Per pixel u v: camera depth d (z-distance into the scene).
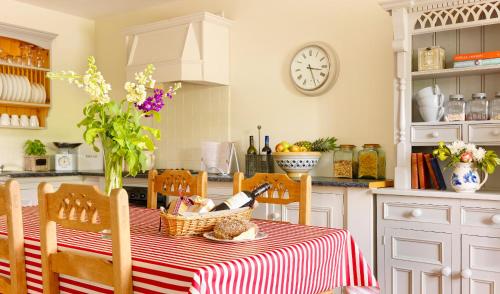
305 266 1.59
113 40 5.02
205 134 4.25
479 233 2.52
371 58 3.41
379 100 3.37
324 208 3.04
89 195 1.39
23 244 1.62
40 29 4.72
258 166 3.71
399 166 2.85
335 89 3.57
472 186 2.60
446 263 2.62
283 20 3.82
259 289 1.39
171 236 1.77
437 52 2.84
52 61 4.79
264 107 3.92
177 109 4.44
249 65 4.00
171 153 4.48
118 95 4.97
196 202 1.85
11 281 1.63
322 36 3.63
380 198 2.85
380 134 3.36
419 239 2.71
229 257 1.39
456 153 2.61
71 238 1.69
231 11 4.11
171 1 4.52
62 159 4.60
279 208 3.22
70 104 4.97
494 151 2.91
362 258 1.86
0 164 4.45
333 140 3.49
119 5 4.66
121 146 1.78
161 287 1.29
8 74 4.34
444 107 2.97
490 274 2.49
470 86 2.97
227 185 3.49
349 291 2.18
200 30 3.90
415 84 3.16
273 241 1.65
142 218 2.23
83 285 1.47
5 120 4.38
